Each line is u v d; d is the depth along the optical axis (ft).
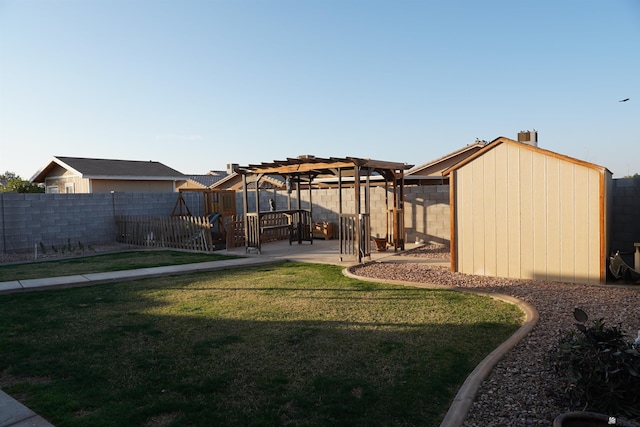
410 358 15.67
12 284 28.91
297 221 55.47
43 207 49.85
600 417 10.68
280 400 12.63
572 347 12.21
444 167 83.61
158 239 51.93
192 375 14.55
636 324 18.70
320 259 39.75
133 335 18.81
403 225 45.83
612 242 34.30
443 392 13.03
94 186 72.90
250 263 37.32
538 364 14.75
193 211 64.34
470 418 11.43
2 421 11.60
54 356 16.48
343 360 15.64
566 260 27.86
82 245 49.26
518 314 21.01
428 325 19.48
